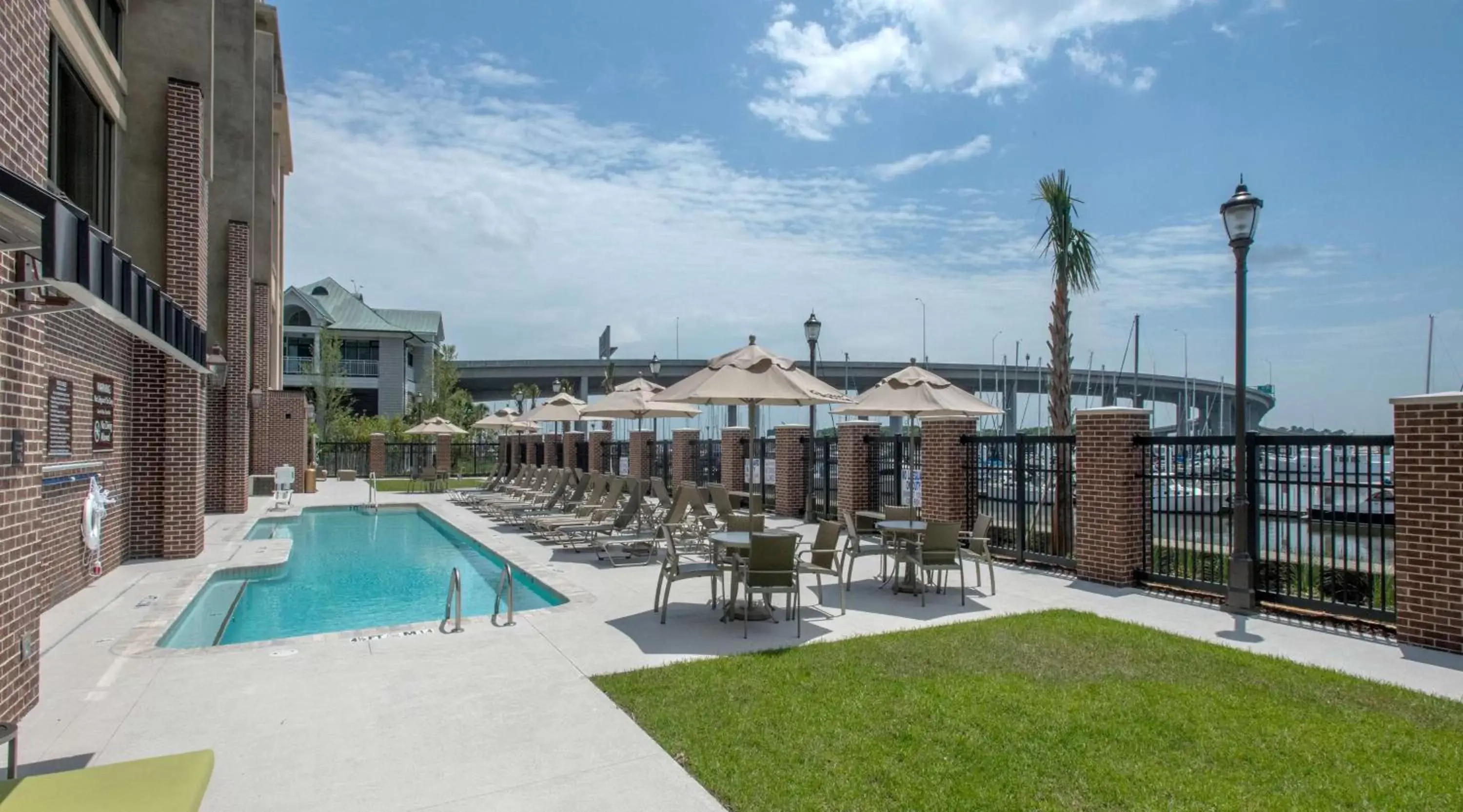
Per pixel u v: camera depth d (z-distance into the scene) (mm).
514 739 4941
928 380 10867
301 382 52625
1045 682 6020
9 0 5176
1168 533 9930
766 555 7664
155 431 12273
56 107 9305
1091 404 70438
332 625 9258
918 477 15078
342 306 57344
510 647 7078
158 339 5117
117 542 11398
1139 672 6297
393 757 4676
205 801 4109
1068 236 14953
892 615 8523
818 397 8711
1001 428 35656
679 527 13961
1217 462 9406
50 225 3359
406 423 46969
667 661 6664
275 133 29391
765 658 6684
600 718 5297
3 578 4898
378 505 22719
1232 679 6121
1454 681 6176
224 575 11508
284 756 4691
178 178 12672
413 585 11734
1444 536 7059
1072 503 11664
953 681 6020
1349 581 9977
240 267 19328
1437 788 4246
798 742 4844
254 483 25688
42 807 2857
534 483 22172
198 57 13148
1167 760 4609
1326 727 5105
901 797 4137
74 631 7633
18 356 5094
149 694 5789
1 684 4867
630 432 26250
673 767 4535
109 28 11969
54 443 8539
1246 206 8555
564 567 11820
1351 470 8508
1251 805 4059
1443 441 7090
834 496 17656
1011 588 10047
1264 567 9023
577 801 4121
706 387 8352
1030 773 4434
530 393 68125
